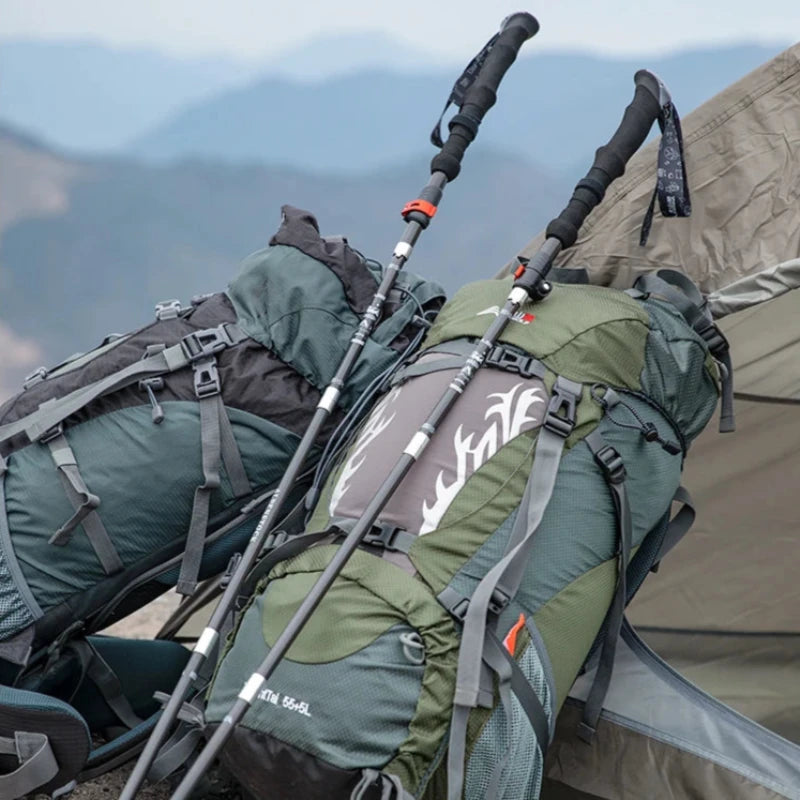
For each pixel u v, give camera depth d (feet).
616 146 15.20
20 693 14.15
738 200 16.52
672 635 17.48
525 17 16.78
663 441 14.32
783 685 16.71
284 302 15.07
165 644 17.44
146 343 15.20
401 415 13.94
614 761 14.69
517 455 13.26
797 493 16.69
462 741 11.99
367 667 12.14
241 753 12.39
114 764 15.40
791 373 16.33
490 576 12.48
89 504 14.29
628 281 17.16
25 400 15.29
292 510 15.19
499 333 13.99
